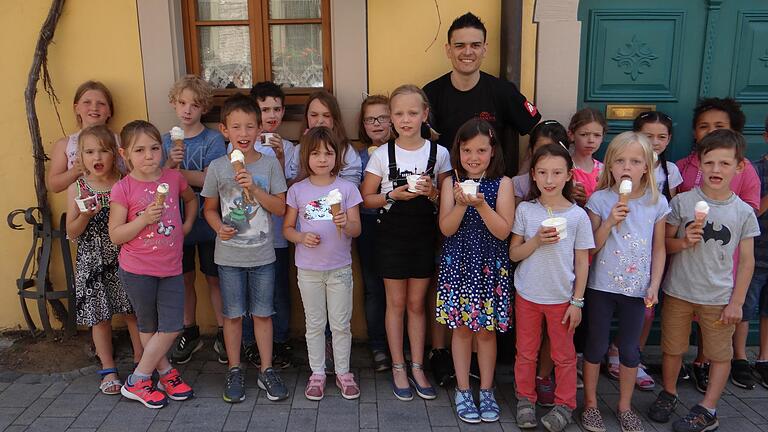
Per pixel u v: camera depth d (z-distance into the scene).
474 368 3.43
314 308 3.10
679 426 2.86
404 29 3.55
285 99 3.71
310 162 2.98
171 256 3.01
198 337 3.68
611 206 2.83
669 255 3.01
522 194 3.13
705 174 2.79
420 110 2.98
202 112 3.45
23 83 3.65
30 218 3.60
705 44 3.65
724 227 2.79
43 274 3.62
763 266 3.31
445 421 2.96
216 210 3.11
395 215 3.06
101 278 3.14
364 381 3.37
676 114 3.75
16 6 3.57
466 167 2.88
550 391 3.14
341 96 3.62
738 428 2.92
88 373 3.41
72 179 3.36
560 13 3.50
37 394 3.18
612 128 3.75
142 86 3.64
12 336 3.85
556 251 2.76
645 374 3.35
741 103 3.75
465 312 2.90
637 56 3.67
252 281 3.11
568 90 3.60
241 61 3.78
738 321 2.80
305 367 3.52
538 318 2.87
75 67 3.63
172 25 3.58
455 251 2.93
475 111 3.29
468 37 3.13
